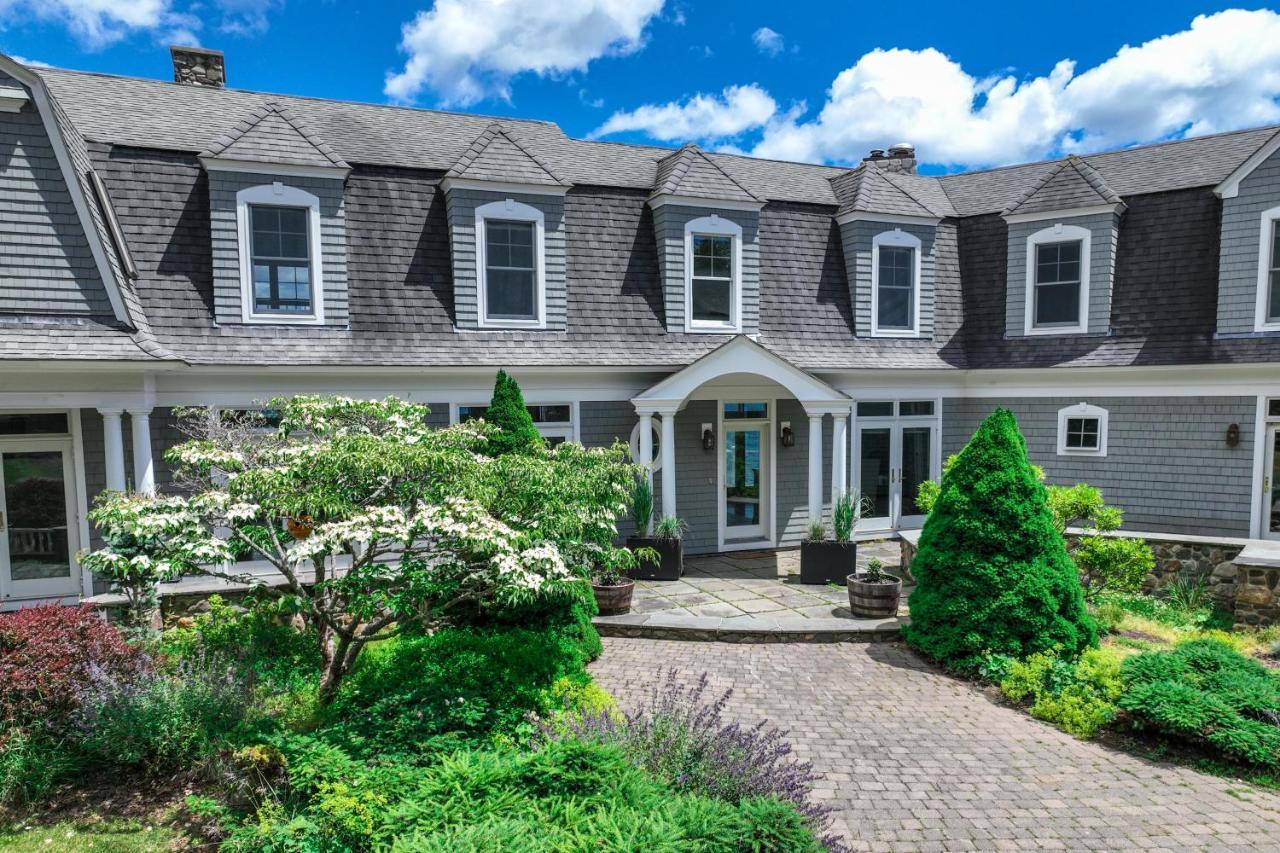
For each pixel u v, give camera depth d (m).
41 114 8.04
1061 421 13.05
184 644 7.42
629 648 8.19
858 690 6.97
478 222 10.95
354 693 5.84
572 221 11.85
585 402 11.65
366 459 5.48
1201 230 11.96
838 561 10.62
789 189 13.83
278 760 5.05
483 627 7.54
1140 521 12.37
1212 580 10.03
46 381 8.19
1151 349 12.03
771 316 12.80
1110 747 5.81
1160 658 6.60
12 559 9.08
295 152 9.94
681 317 12.18
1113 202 12.29
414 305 10.73
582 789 3.78
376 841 3.54
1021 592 7.30
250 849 3.97
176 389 9.40
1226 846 4.43
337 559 10.08
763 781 4.09
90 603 8.10
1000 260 13.70
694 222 12.18
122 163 9.55
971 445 7.94
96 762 5.30
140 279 9.36
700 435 12.67
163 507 5.61
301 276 10.16
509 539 5.59
